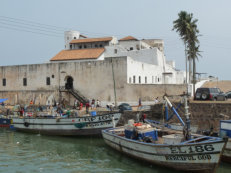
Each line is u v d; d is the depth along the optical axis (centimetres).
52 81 3788
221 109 2117
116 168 1380
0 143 2011
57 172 1323
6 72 4131
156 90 3139
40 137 2242
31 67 3938
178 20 3881
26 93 3925
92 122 2120
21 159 1560
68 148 1847
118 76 3347
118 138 1612
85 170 1355
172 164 1257
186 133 1346
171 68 5769
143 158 1413
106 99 3425
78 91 3616
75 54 4488
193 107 2256
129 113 2586
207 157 1131
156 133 1576
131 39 5450
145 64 3994
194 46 4056
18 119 2512
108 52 4769
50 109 3123
